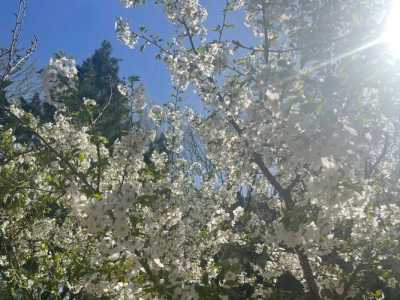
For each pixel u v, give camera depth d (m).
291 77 5.03
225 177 8.02
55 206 9.02
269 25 6.35
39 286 8.71
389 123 5.42
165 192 6.19
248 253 8.05
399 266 7.73
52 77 6.60
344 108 5.06
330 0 5.94
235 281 6.54
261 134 5.41
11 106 7.94
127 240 5.19
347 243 7.31
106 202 5.02
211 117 6.11
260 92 5.48
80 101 6.60
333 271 7.66
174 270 5.65
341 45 5.71
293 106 4.95
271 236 5.46
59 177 6.87
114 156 6.10
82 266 6.74
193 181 7.86
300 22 6.29
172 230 6.13
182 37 6.93
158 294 5.55
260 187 7.17
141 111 6.89
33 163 8.14
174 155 8.45
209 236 7.39
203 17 6.90
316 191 4.79
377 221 7.39
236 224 8.83
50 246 8.73
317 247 5.92
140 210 5.78
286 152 5.24
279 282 8.03
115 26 6.86
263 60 6.52
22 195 8.20
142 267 5.48
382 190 8.01
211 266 6.67
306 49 5.91
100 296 6.20
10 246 9.12
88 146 7.17
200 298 5.60
